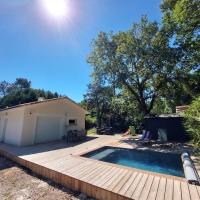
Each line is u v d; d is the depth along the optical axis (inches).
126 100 798.5
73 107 661.9
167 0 548.7
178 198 156.3
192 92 633.6
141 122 873.5
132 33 653.3
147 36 634.2
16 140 474.9
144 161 345.1
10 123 528.7
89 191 190.7
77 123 675.4
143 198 156.4
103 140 564.4
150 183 189.6
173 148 418.6
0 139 567.8
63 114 609.6
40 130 515.2
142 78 683.4
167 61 598.2
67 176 217.3
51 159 300.5
